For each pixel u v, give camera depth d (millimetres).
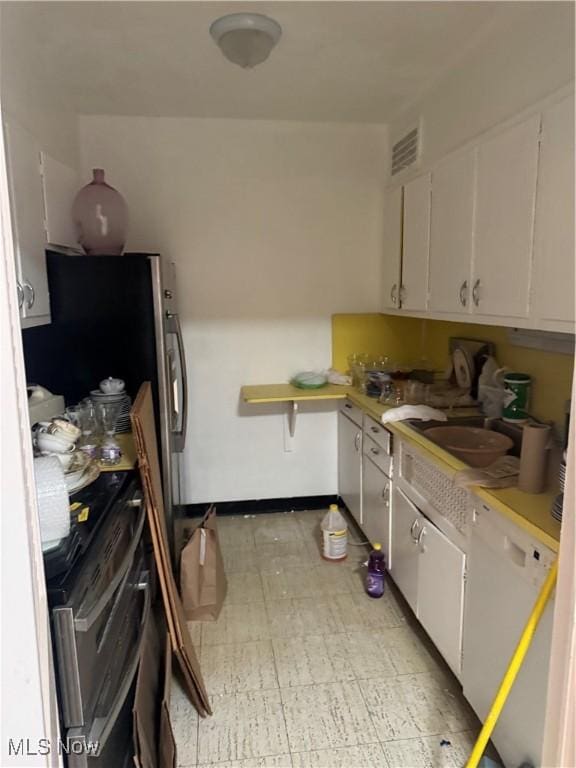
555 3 1593
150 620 1896
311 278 3346
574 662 907
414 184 2697
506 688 1303
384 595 2580
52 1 1768
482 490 1586
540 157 1630
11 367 683
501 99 1905
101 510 1527
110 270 2252
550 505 1470
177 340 2803
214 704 1916
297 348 3400
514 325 1805
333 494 3600
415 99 2725
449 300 2305
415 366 3285
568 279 1511
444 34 2006
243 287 3289
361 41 2066
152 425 2080
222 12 1847
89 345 2291
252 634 2303
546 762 977
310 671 2076
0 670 711
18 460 695
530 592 1384
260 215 3234
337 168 3262
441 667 2090
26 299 1843
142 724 1441
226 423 3418
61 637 1069
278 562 2910
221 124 3115
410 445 2201
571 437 878
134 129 3043
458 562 1791
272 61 2264
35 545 731
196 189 3152
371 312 3436
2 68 1812
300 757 1695
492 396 2418
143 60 2258
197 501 3482
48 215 2135
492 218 1925
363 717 1848
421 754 1694
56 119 2551
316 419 3516
